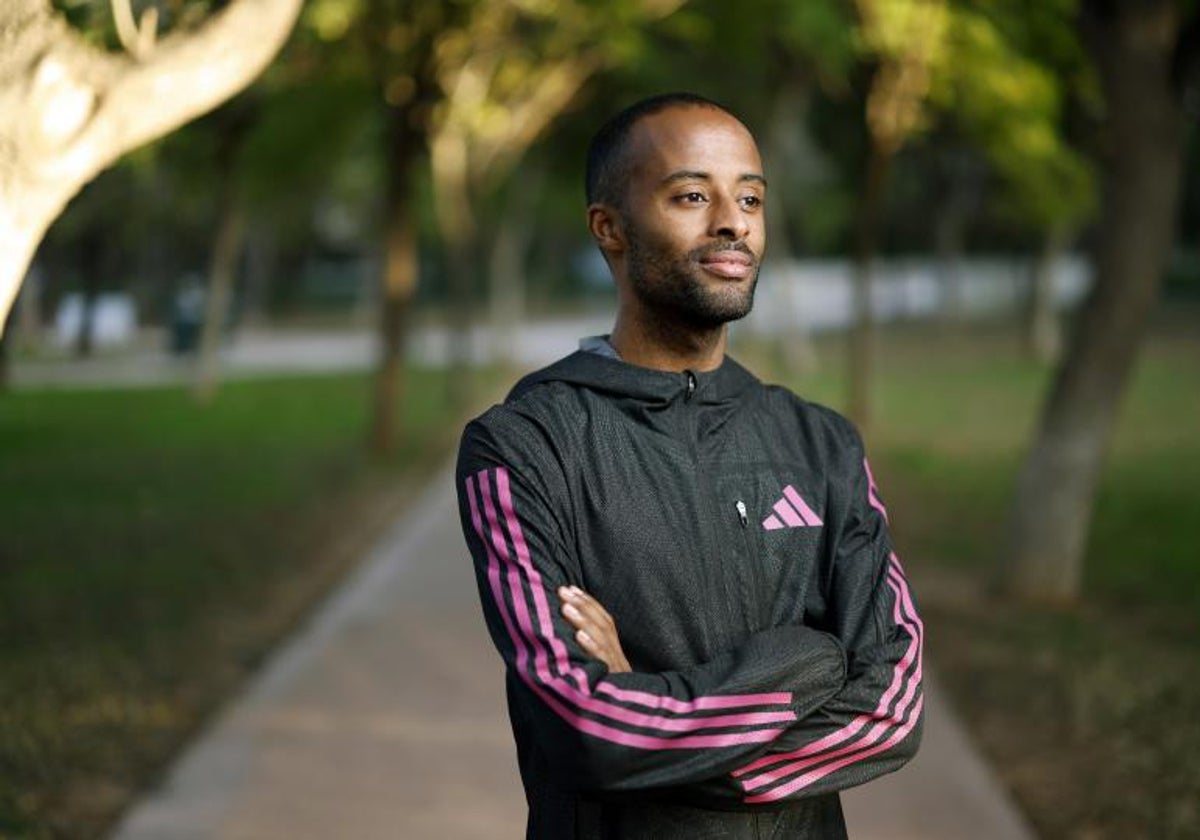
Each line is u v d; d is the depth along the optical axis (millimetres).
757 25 12453
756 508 1741
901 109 14000
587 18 11766
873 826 4246
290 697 5641
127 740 5062
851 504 1796
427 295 51188
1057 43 8078
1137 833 4266
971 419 16578
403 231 13641
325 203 38125
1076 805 4512
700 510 1697
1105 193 7188
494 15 12445
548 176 22906
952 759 4887
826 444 1828
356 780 4645
